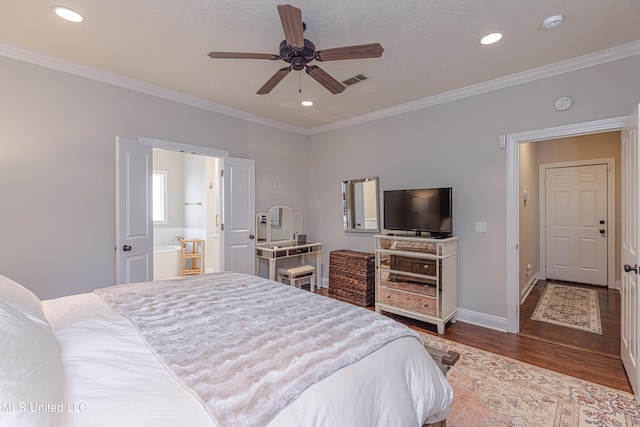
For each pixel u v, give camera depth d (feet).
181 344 3.99
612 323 11.03
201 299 5.88
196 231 20.39
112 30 7.46
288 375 3.26
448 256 10.64
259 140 14.70
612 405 6.44
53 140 9.05
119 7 6.57
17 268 8.53
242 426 2.56
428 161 12.20
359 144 14.64
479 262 10.96
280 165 15.66
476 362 8.29
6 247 8.38
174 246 19.70
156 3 6.44
